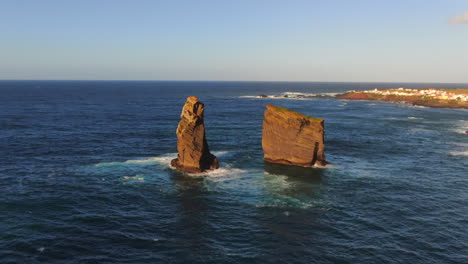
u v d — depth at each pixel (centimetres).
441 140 7362
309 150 5125
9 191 3872
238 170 4962
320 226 3166
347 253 2698
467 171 5006
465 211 3544
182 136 4809
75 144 6500
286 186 4288
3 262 2466
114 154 5781
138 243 2817
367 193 4050
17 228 2984
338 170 5000
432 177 4700
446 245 2839
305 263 2556
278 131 5291
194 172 4772
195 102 4800
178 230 3067
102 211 3428
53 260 2525
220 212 3472
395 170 5038
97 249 2702
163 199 3806
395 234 3022
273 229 3105
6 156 5469
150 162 5297
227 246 2795
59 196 3778
